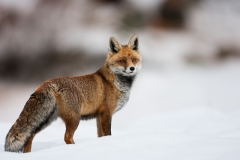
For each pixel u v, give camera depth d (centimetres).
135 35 1931
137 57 1903
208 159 1019
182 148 1111
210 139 1187
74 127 1577
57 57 5884
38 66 5778
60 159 1104
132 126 2198
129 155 1084
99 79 1761
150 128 2067
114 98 1795
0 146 1511
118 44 1866
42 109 1462
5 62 5753
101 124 1769
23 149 1486
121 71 1814
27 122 1424
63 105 1540
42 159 1126
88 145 1216
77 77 1673
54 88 1529
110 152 1120
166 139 1214
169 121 2125
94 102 1720
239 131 1469
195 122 1994
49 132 1964
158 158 1051
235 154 1026
